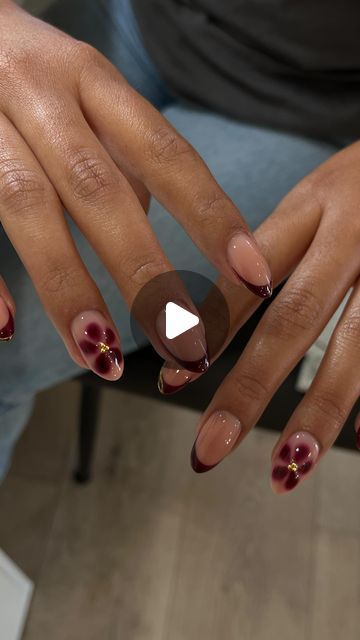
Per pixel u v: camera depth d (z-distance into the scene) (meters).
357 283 0.38
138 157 0.36
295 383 0.56
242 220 0.34
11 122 0.36
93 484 0.99
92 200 0.33
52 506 0.98
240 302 0.38
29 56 0.37
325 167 0.42
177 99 0.60
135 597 0.91
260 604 0.90
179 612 0.90
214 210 0.34
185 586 0.92
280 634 0.88
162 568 0.93
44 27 0.39
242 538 0.95
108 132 0.37
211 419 0.36
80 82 0.37
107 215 0.33
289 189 0.54
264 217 0.52
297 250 0.40
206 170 0.35
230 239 0.33
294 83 0.56
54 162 0.34
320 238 0.39
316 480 1.00
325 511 0.98
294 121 0.56
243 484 0.99
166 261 0.33
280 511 0.97
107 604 0.90
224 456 0.36
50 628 0.89
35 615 0.89
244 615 0.89
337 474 1.01
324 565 0.93
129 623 0.89
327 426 0.36
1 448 0.58
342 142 0.57
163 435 1.04
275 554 0.94
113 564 0.93
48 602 0.90
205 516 0.97
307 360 0.53
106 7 0.59
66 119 0.35
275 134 0.57
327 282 0.37
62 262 0.33
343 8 0.52
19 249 0.34
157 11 0.56
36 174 0.34
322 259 0.38
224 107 0.58
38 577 0.92
